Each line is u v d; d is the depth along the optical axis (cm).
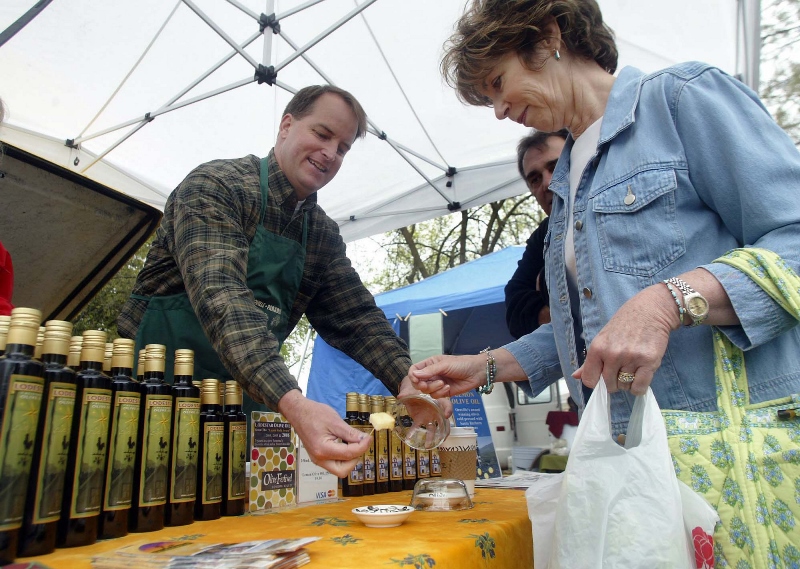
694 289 82
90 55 317
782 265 81
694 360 91
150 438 96
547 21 110
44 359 82
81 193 155
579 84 116
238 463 114
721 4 271
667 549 76
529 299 252
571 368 124
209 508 106
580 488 83
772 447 80
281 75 364
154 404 97
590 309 108
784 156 88
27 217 153
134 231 175
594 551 79
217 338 113
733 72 304
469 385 146
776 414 82
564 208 128
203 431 109
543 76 115
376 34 336
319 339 601
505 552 94
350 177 417
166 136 379
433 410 129
